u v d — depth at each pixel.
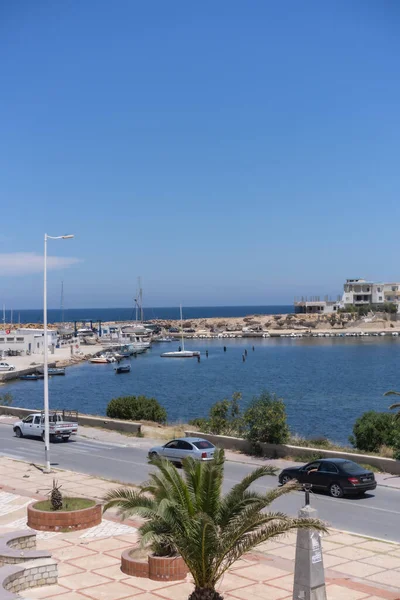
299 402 70.38
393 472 27.66
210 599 12.36
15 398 80.38
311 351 147.12
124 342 171.62
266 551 17.72
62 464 30.84
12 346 132.75
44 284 30.52
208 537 11.95
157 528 12.63
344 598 14.12
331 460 24.61
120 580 15.30
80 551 17.56
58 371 108.12
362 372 102.62
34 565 14.79
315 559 12.48
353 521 20.58
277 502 22.95
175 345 180.62
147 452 34.16
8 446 36.41
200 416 62.72
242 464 30.44
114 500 13.05
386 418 33.66
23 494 24.31
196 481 12.87
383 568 16.19
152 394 82.31
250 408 33.62
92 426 43.22
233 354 145.88
